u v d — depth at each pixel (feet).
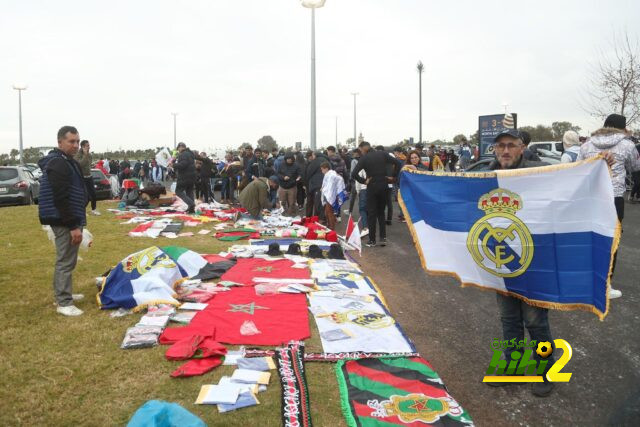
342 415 10.72
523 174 12.30
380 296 19.31
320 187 39.50
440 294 20.40
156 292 17.37
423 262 13.89
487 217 12.82
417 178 14.06
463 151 84.69
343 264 24.22
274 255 26.35
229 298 18.38
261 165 53.42
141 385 11.83
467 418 10.58
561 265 11.90
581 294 11.70
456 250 13.38
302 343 14.35
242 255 25.93
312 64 59.36
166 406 8.44
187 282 20.31
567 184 11.84
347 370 12.68
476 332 16.15
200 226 37.27
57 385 11.75
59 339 14.51
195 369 12.52
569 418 11.06
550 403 11.71
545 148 70.69
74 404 10.94
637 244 29.68
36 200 61.36
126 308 17.08
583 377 12.94
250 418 10.46
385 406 10.96
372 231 30.55
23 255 25.95
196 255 22.76
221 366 12.93
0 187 55.62
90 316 16.53
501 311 13.02
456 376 13.06
